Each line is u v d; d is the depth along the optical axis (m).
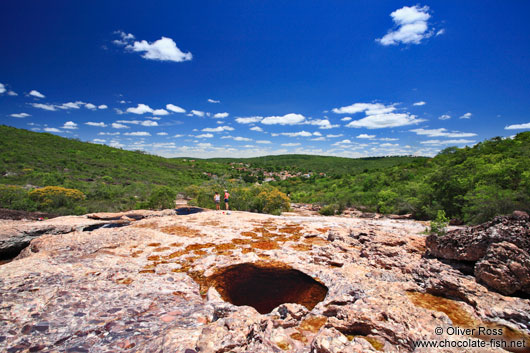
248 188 24.11
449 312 3.61
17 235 8.91
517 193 10.84
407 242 6.95
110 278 4.86
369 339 2.85
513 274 3.88
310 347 2.61
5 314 3.23
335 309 3.53
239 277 5.45
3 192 18.88
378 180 38.25
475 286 4.00
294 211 28.86
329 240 8.38
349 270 5.44
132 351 2.69
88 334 3.03
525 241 4.01
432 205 17.08
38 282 4.23
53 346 2.77
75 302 3.77
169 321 3.48
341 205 27.81
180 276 5.33
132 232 8.57
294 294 4.70
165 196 22.11
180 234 8.90
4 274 4.42
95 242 7.32
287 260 6.40
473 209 11.49
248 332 2.89
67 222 10.88
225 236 8.75
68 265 5.24
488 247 4.36
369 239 7.36
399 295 3.75
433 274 4.58
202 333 2.80
